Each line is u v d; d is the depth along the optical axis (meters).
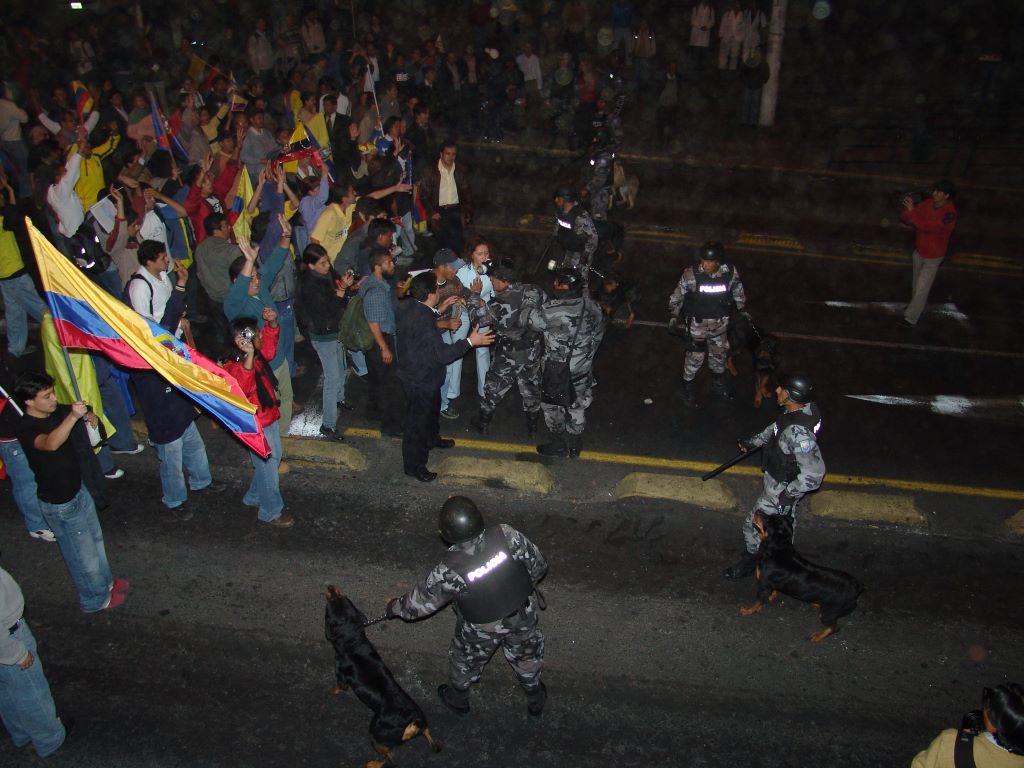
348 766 5.53
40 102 14.98
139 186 9.36
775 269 13.15
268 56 17.91
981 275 13.36
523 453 8.84
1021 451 9.23
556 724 5.88
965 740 4.15
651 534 7.67
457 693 5.80
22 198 12.88
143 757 5.50
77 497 6.06
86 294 5.75
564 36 19.33
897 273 13.23
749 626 6.74
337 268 9.27
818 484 6.41
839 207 15.36
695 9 20.02
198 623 6.55
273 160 10.38
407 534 7.57
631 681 6.22
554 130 18.11
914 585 7.22
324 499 7.94
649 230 14.33
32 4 17.66
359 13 19.59
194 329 10.55
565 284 7.62
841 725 5.94
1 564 7.01
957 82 20.39
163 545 7.30
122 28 17.62
